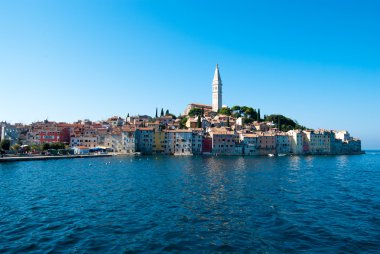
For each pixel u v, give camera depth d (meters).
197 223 37.62
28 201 50.12
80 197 53.91
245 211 43.78
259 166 126.12
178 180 77.31
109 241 31.05
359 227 36.53
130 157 188.88
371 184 74.31
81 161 146.62
